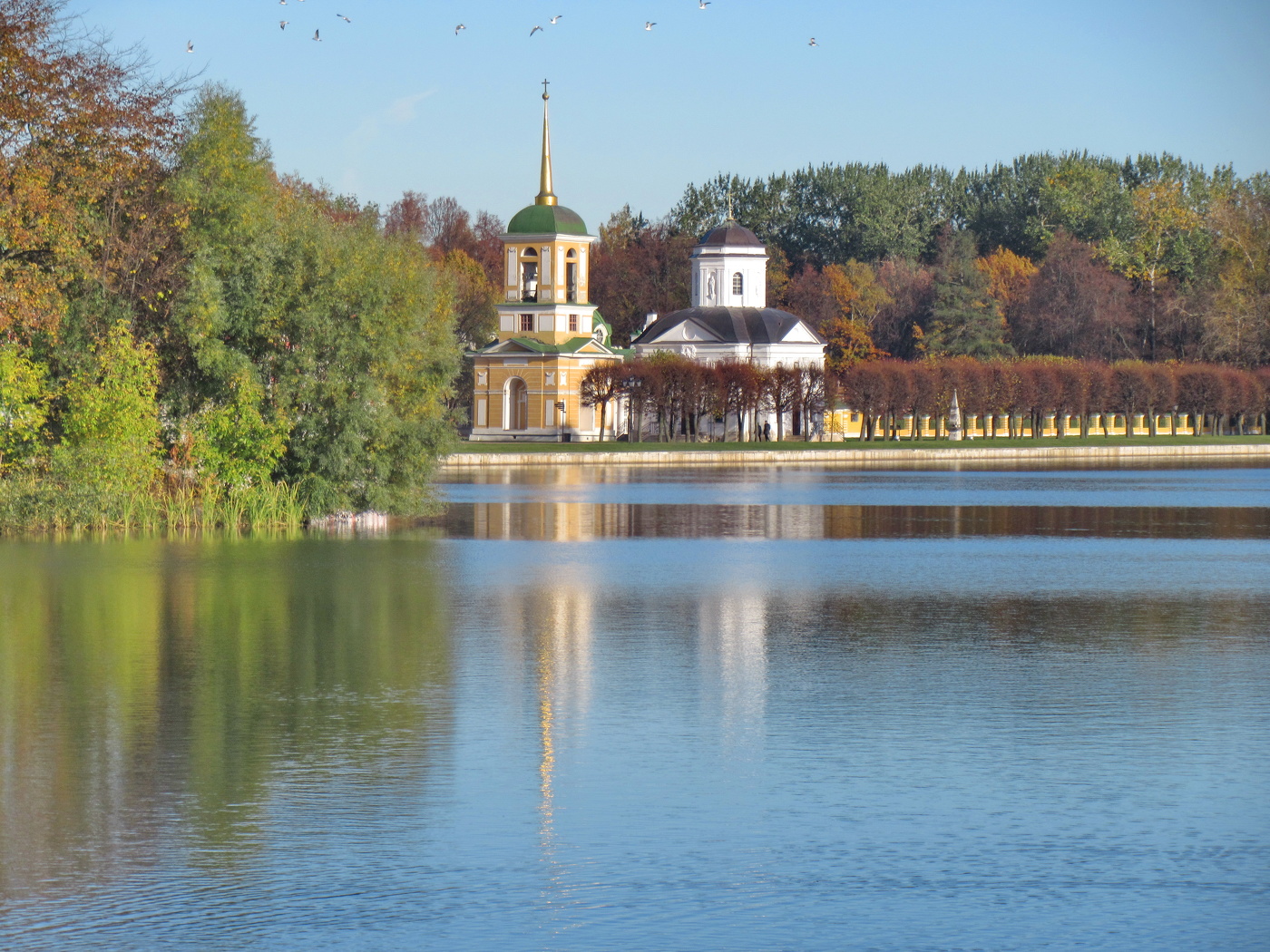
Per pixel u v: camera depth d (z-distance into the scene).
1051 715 32.75
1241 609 50.81
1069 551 72.88
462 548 72.81
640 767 28.06
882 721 32.16
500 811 25.09
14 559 64.56
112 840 23.55
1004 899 21.14
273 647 41.59
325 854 22.89
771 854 23.02
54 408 81.19
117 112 80.88
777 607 50.88
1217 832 24.12
